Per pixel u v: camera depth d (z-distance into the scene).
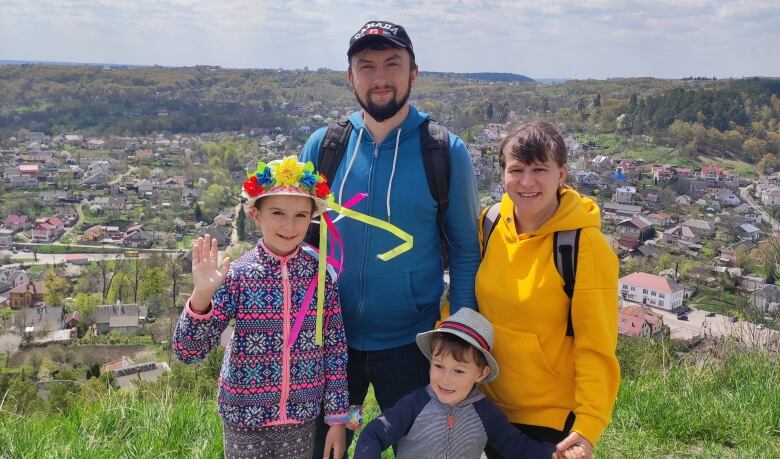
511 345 2.78
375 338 3.04
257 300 2.66
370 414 4.84
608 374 2.69
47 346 37.66
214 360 6.91
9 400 4.87
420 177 2.94
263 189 2.64
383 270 2.96
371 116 2.96
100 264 60.41
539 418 2.80
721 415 4.49
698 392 4.99
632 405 4.72
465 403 2.77
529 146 2.64
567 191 2.80
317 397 2.77
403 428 2.75
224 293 2.62
